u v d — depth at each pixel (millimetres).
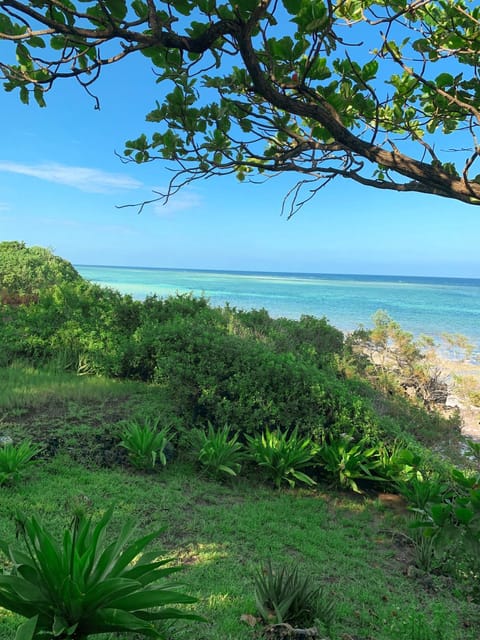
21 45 2121
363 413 9062
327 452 8297
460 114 2861
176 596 2490
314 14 2000
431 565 5613
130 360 11211
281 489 7824
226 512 6355
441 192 2111
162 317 13375
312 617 3971
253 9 1859
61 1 1888
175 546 5266
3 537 4738
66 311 13250
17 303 17672
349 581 5070
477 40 2461
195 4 1981
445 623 4039
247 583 4531
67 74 1977
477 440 12180
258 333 13812
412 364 14953
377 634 3979
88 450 7512
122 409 9102
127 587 2463
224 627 3662
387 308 54688
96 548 2943
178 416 9078
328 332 15219
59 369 11219
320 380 9367
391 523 6980
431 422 12352
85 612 2477
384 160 2104
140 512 5949
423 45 2297
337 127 2135
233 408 8680
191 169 2566
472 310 55469
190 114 2523
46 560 2453
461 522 3527
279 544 5621
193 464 7977
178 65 2385
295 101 2100
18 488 6066
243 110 2529
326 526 6617
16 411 8391
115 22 1791
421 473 7891
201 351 9805
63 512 5574
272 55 2244
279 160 2570
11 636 3232
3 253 21078
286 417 8758
